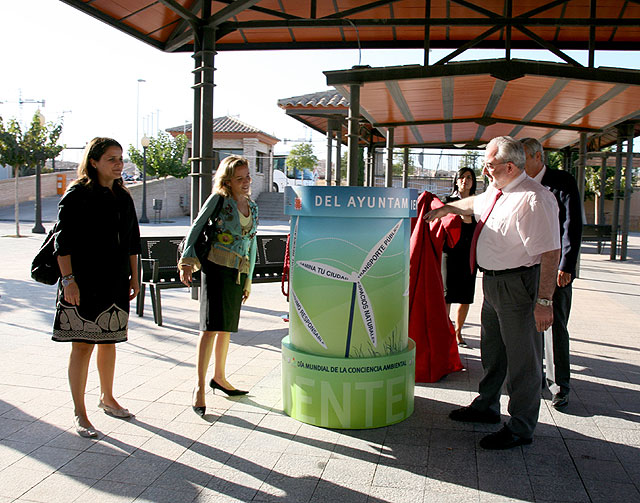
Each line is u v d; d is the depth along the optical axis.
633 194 34.09
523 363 3.46
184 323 6.66
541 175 4.25
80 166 3.61
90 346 3.66
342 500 2.86
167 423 3.79
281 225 26.98
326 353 3.80
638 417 4.02
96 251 3.54
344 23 6.98
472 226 5.63
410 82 8.04
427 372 4.78
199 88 7.50
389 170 12.41
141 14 7.15
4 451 3.34
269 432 3.68
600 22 6.62
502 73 6.93
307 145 47.88
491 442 3.47
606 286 10.59
